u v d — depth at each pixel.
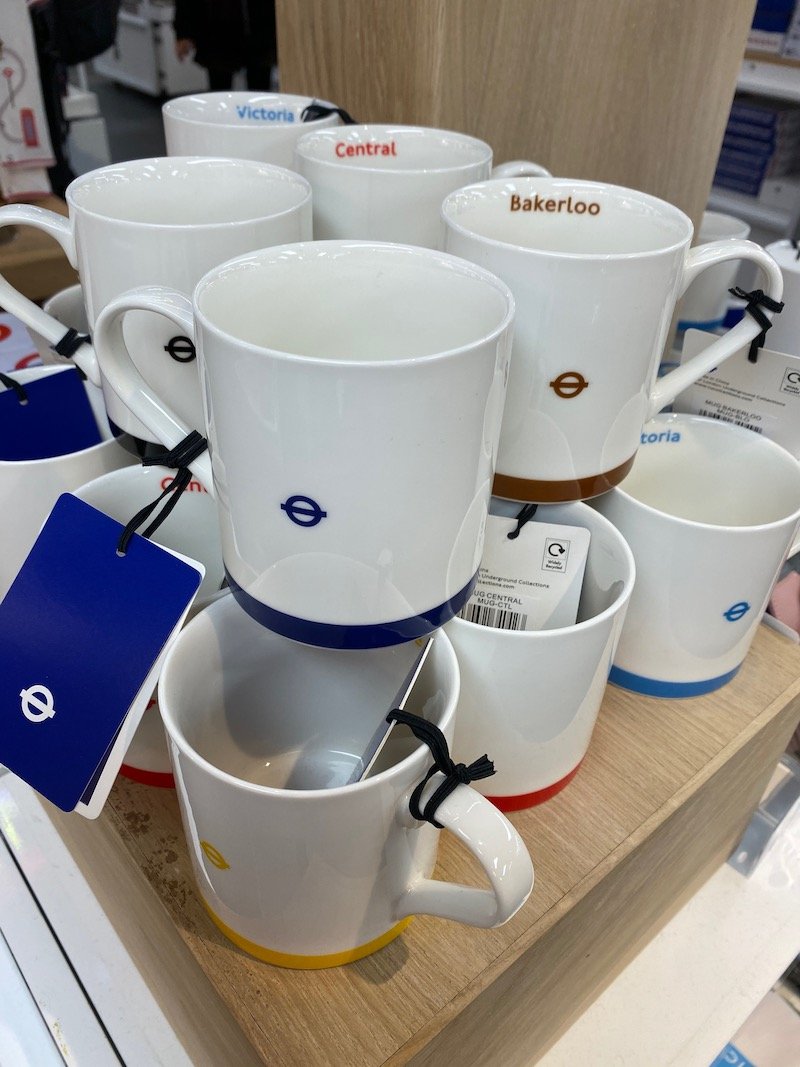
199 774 0.34
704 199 0.86
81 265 0.45
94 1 1.19
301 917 0.38
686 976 0.65
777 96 1.57
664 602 0.53
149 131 3.02
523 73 0.65
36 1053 0.51
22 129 0.99
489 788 0.48
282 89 0.79
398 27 0.63
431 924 0.44
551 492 0.48
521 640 0.41
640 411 0.47
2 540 0.52
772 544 0.51
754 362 0.58
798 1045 0.61
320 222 0.54
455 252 0.44
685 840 0.57
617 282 0.41
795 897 0.70
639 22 0.69
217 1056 0.46
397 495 0.34
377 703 0.48
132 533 0.40
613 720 0.56
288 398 0.31
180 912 0.43
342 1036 0.39
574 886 0.46
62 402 0.63
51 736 0.40
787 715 0.61
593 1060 0.60
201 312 0.34
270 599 0.38
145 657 0.39
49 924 0.57
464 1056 0.45
